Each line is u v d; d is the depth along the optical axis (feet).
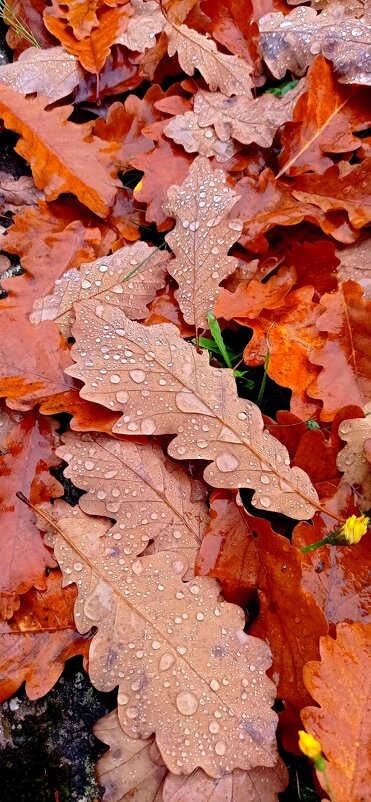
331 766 1.00
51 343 1.18
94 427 1.15
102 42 1.35
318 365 1.22
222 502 1.14
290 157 1.32
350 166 1.30
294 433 1.20
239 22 1.38
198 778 1.04
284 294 1.25
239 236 1.26
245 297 1.25
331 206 1.29
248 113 1.33
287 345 1.24
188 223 1.26
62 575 1.12
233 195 1.26
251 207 1.30
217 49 1.41
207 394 1.16
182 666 1.07
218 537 1.13
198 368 1.17
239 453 1.15
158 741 1.04
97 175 1.30
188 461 1.19
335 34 1.34
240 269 1.29
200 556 1.12
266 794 1.05
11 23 1.39
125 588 1.10
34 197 1.33
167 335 1.18
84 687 1.13
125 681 1.06
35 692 1.09
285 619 1.09
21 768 1.09
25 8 1.39
